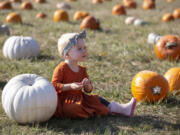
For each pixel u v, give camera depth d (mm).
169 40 7973
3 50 7918
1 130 4141
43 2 21016
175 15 15281
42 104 4117
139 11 17859
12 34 10438
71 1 22297
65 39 4520
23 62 7379
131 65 7633
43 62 7469
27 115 4117
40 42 9617
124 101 5430
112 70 7203
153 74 5211
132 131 4184
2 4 16656
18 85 4215
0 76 6500
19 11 16266
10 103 4129
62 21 13523
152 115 4766
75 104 4391
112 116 4684
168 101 5305
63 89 4406
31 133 4059
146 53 8500
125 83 6367
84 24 11852
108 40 10172
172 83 5598
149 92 5078
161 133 4113
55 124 4344
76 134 4078
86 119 4496
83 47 4559
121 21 14102
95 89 5934
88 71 6883
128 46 9297
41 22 13234
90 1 22531
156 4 21172
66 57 4594
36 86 4223
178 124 4457
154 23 13922
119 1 22703
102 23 13555
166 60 7906
